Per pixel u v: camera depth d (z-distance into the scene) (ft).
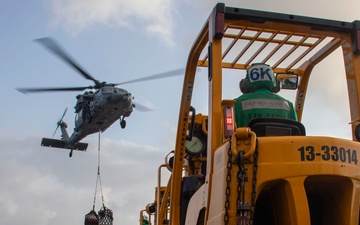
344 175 13.50
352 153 13.91
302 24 17.61
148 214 30.22
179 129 21.45
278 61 22.44
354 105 17.63
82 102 100.89
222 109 15.38
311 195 15.03
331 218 14.40
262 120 15.70
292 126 15.79
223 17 16.48
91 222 37.83
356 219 13.57
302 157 13.46
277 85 19.60
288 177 13.26
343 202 13.84
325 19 17.80
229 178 13.47
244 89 19.24
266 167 13.37
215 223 13.75
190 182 21.09
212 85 15.89
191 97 21.40
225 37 20.45
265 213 15.05
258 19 17.13
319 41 20.49
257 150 13.52
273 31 19.57
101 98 94.43
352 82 17.83
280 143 13.61
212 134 15.37
